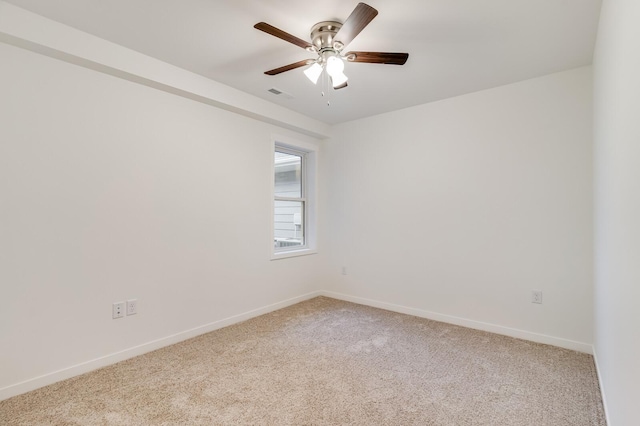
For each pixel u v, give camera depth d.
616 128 1.44
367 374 2.26
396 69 2.69
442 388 2.08
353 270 4.14
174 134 2.82
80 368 2.24
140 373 2.26
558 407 1.88
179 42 2.31
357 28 1.81
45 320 2.10
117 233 2.45
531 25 2.07
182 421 1.74
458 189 3.29
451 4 1.86
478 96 3.17
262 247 3.63
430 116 3.48
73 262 2.22
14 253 1.98
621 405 1.34
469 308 3.22
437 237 3.44
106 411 1.82
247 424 1.72
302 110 3.76
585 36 2.20
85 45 2.18
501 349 2.68
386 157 3.83
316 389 2.06
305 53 2.46
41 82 2.10
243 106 3.21
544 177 2.82
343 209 4.23
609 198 1.67
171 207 2.79
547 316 2.80
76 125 2.25
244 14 1.98
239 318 3.36
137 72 2.44
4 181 1.95
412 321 3.39
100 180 2.36
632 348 1.13
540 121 2.84
